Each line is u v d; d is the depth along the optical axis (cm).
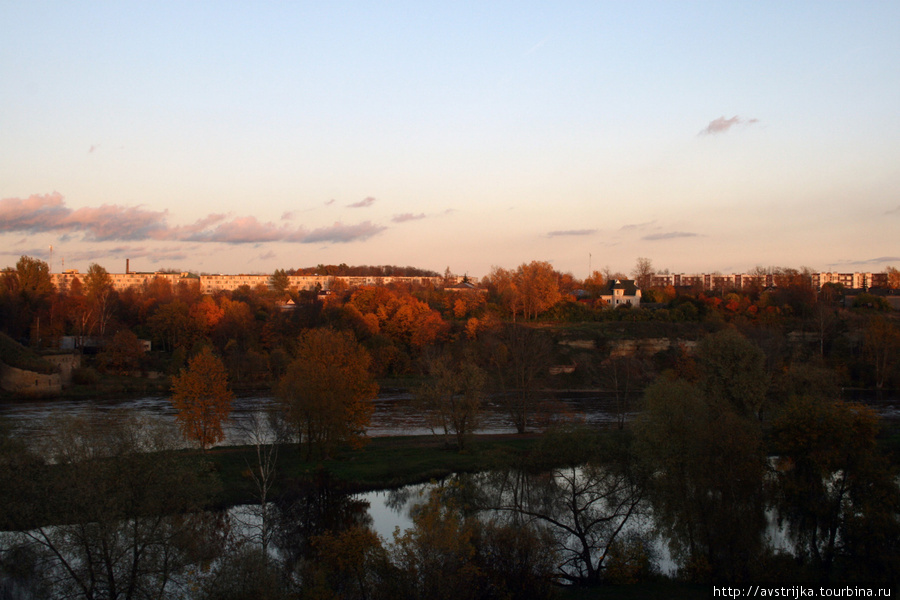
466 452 5781
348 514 4297
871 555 3158
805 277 14912
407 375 11362
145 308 14825
